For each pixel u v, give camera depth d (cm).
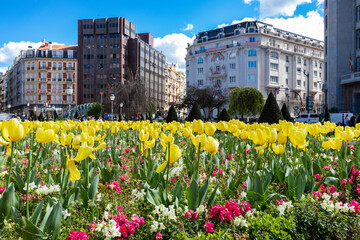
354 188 370
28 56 8550
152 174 387
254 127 732
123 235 228
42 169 465
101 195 326
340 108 3812
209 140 308
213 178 414
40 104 8412
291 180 317
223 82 6850
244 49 6581
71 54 8631
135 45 8369
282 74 6906
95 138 410
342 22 3859
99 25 8000
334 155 573
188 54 7662
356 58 3772
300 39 7431
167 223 251
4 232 227
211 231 234
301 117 3400
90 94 7975
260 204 295
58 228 221
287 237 240
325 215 262
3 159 432
